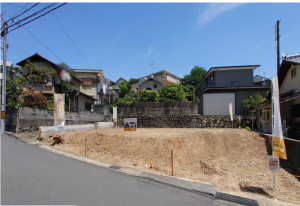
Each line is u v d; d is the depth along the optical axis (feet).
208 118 65.16
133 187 16.51
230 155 35.78
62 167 21.22
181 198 14.87
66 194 14.11
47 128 40.37
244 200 15.61
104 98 110.52
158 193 15.53
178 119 67.56
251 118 63.10
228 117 63.77
